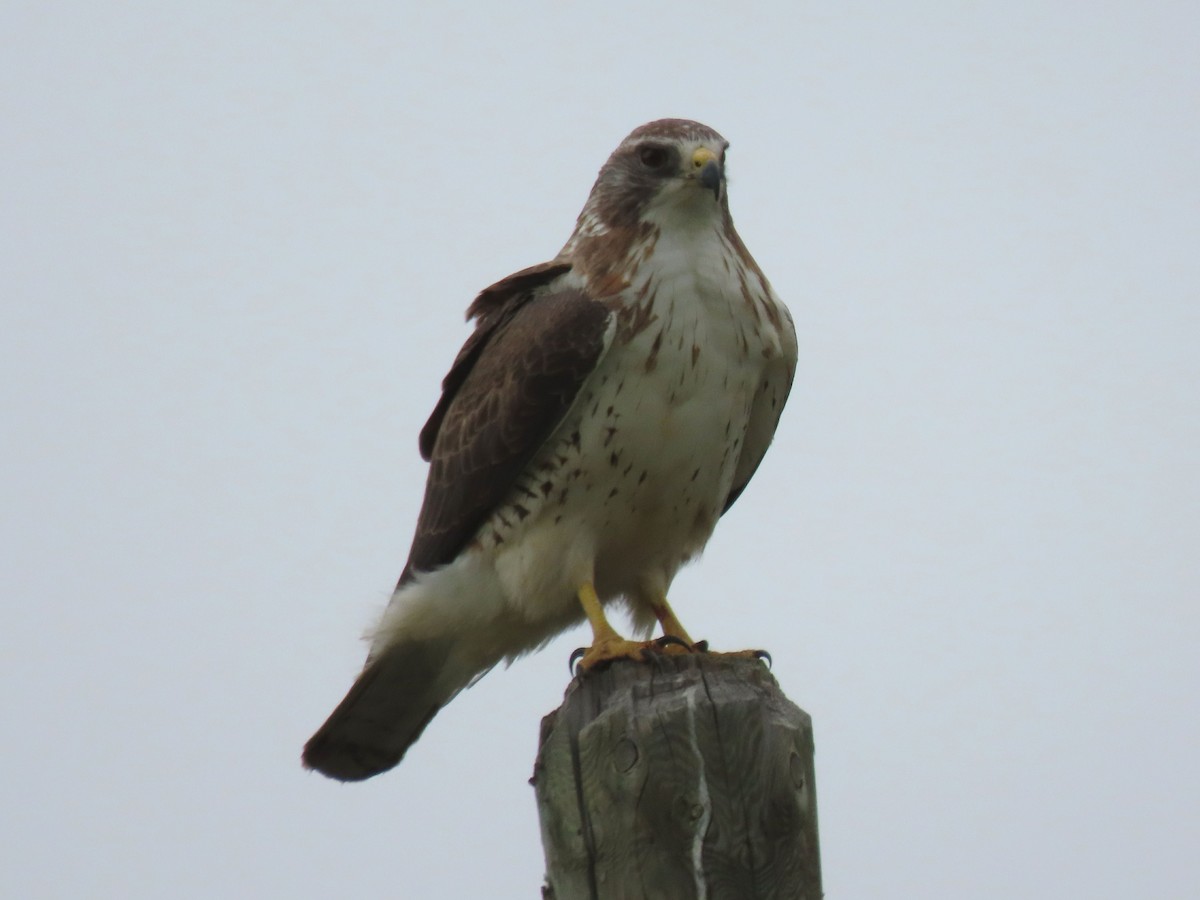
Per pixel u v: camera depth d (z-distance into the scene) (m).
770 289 11.56
